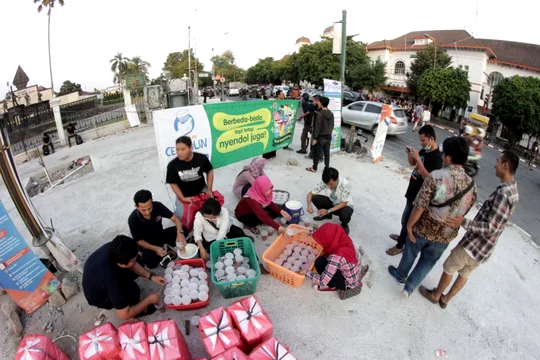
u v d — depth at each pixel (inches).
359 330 121.2
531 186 421.7
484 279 153.0
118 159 344.2
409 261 132.3
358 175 278.4
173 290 124.9
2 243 116.3
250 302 104.3
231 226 160.6
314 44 1322.6
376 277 148.5
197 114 189.0
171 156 177.0
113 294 105.9
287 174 264.5
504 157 102.6
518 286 150.4
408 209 150.9
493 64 1143.0
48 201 230.4
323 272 126.6
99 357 91.2
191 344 113.0
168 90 757.3
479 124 383.2
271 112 251.8
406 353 113.5
